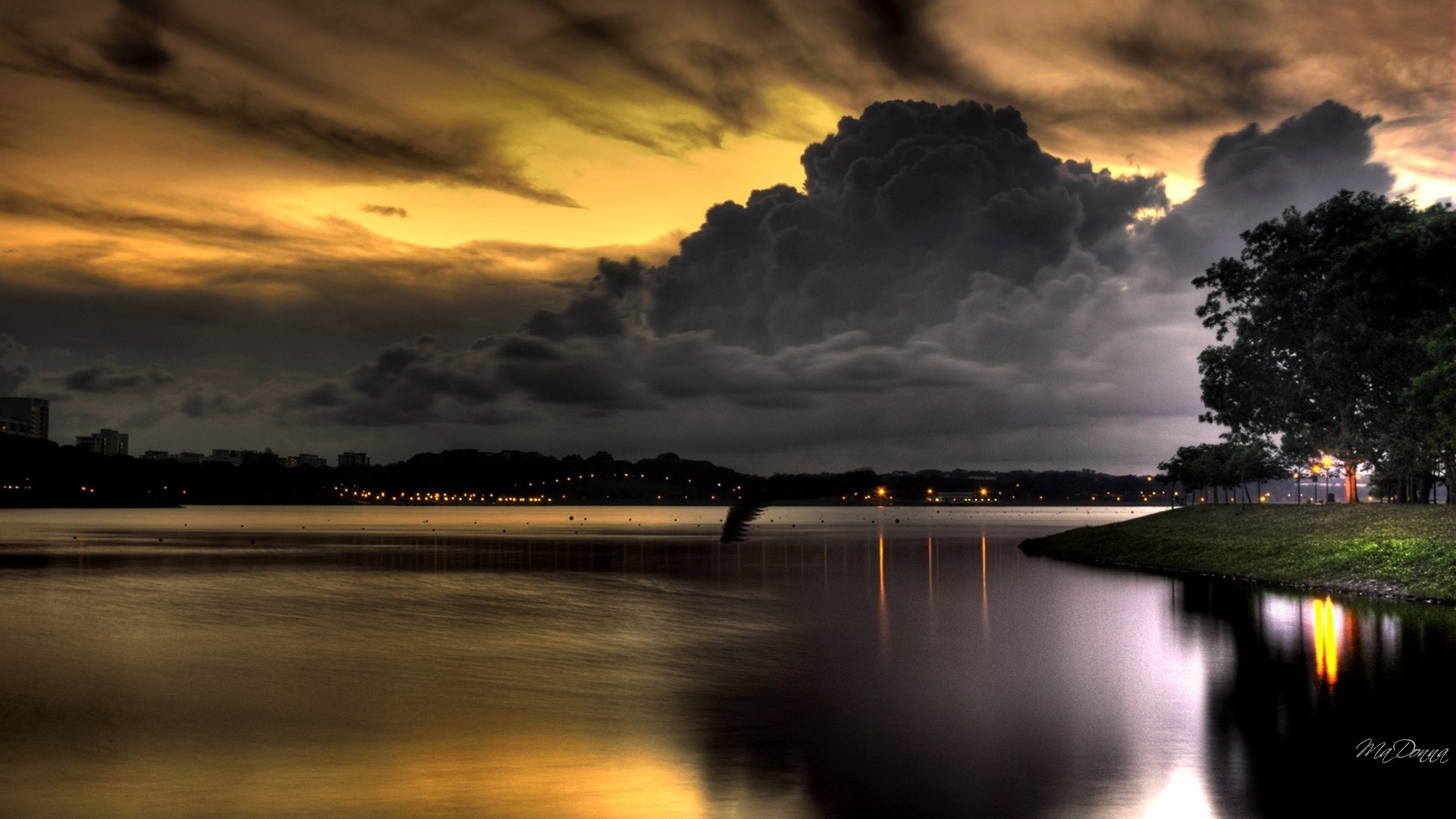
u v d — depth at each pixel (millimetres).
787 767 16312
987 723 19359
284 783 15547
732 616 38844
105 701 22234
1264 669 24516
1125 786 15023
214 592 49562
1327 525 55375
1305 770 15719
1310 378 65125
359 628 35344
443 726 19547
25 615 39281
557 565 72688
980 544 108312
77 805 14484
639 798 14656
